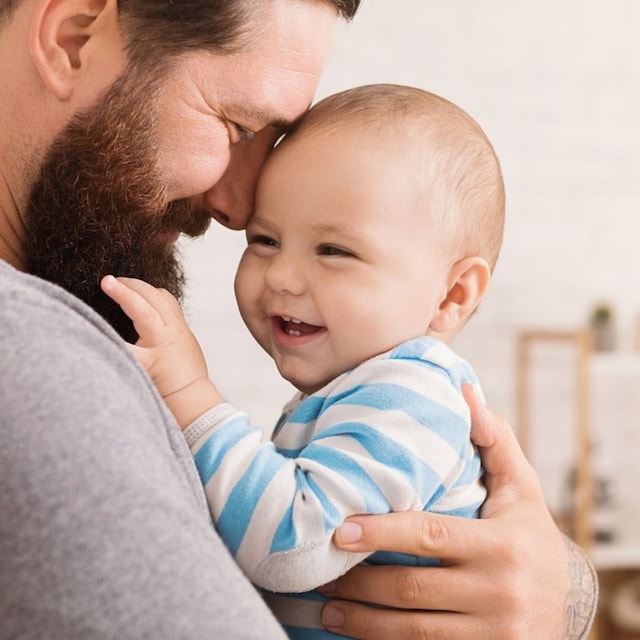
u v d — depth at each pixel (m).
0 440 0.71
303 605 1.09
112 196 1.00
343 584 1.08
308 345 1.13
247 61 1.04
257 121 1.08
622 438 3.96
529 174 3.86
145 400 0.83
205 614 0.70
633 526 3.91
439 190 1.15
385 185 1.12
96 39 1.00
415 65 3.73
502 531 1.12
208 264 3.55
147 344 1.01
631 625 3.77
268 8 1.04
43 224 1.01
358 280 1.11
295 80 1.09
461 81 3.78
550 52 3.85
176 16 1.00
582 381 3.57
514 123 3.83
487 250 1.23
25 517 0.69
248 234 1.19
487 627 1.08
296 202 1.13
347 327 1.11
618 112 3.91
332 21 1.12
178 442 0.86
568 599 1.17
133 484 0.71
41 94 1.00
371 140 1.13
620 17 3.89
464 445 1.08
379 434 1.02
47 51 1.00
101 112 1.00
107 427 0.73
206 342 3.55
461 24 3.76
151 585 0.69
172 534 0.71
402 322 1.14
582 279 3.91
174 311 1.04
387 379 1.07
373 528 1.00
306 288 1.12
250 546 0.96
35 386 0.73
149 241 1.06
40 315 0.78
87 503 0.70
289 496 0.97
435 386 1.07
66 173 1.00
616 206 3.93
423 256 1.15
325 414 1.07
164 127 1.03
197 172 1.06
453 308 1.21
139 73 1.00
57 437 0.71
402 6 3.71
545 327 3.88
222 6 1.01
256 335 1.18
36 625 0.68
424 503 1.05
